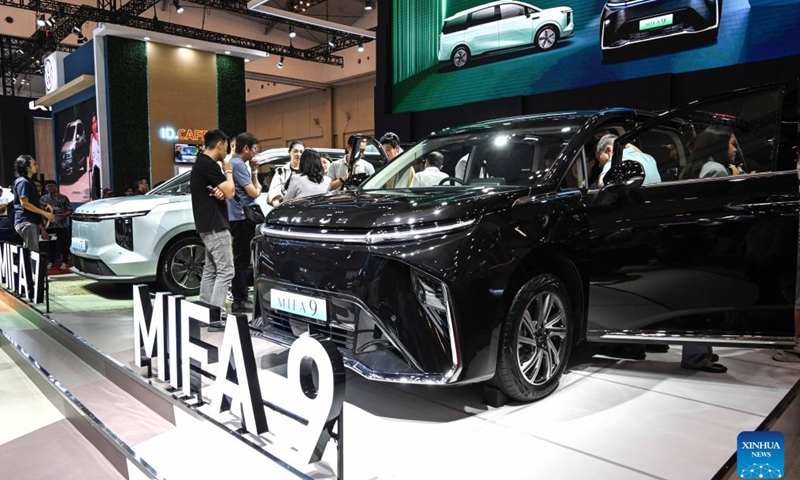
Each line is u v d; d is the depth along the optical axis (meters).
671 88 7.99
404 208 2.29
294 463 1.84
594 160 2.88
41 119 19.97
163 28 16.88
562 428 2.22
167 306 2.62
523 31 9.63
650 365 3.04
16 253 5.01
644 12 8.20
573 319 2.66
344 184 3.62
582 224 2.55
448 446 2.08
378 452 2.04
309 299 2.40
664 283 2.62
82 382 3.14
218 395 2.23
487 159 3.04
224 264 3.80
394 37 11.71
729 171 2.68
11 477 2.22
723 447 2.06
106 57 11.20
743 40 7.34
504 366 2.31
